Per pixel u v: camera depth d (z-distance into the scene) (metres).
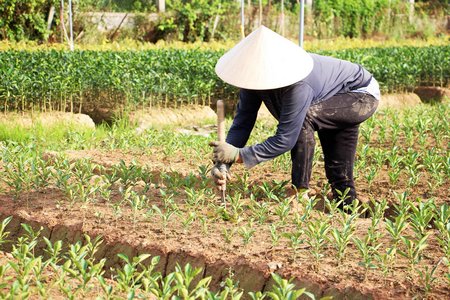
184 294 4.31
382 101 17.67
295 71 5.91
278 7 32.06
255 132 11.19
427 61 19.78
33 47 23.22
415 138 10.48
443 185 7.77
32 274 5.04
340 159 7.04
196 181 7.69
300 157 6.64
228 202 6.96
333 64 6.61
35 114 13.86
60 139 11.95
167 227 6.16
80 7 26.03
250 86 5.86
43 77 14.09
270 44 6.00
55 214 6.55
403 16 35.97
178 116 15.04
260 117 15.13
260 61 5.93
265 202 6.70
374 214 6.20
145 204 6.82
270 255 5.43
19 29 24.70
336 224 6.23
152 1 29.36
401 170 8.11
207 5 28.86
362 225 6.18
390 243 5.70
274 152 6.09
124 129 13.47
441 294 4.68
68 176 7.12
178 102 15.91
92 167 7.70
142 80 14.87
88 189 6.72
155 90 15.06
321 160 9.13
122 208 6.76
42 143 11.57
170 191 7.26
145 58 16.86
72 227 6.21
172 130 13.20
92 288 4.84
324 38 32.81
